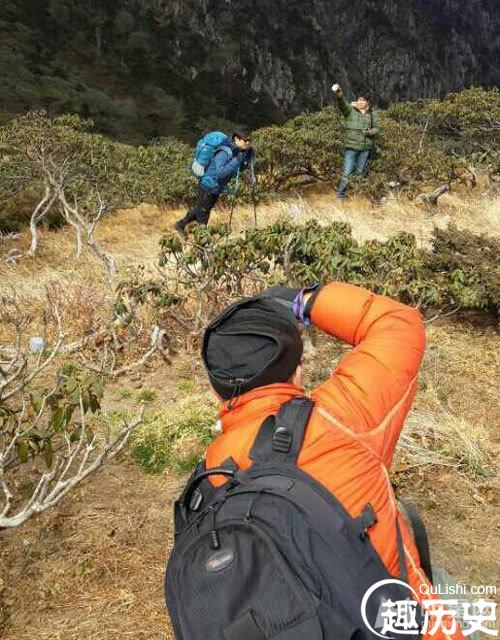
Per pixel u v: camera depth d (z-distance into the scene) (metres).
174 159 16.33
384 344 1.31
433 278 6.65
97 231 11.63
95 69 113.44
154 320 6.28
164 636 3.08
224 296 6.48
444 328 6.35
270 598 1.00
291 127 17.48
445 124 21.38
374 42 165.88
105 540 3.67
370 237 9.83
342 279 5.89
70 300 7.04
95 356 5.93
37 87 95.25
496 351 5.86
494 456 4.39
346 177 12.88
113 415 4.92
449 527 3.75
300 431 1.19
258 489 1.12
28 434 3.25
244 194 12.75
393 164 13.52
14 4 113.06
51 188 12.55
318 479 1.16
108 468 4.31
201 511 1.14
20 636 3.09
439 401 4.98
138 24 128.62
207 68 133.25
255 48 141.62
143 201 13.68
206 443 4.46
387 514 1.19
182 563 1.06
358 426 1.22
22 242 10.77
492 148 19.91
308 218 11.16
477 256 6.84
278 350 1.25
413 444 4.42
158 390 5.38
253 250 6.23
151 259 9.32
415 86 169.62
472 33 186.62
